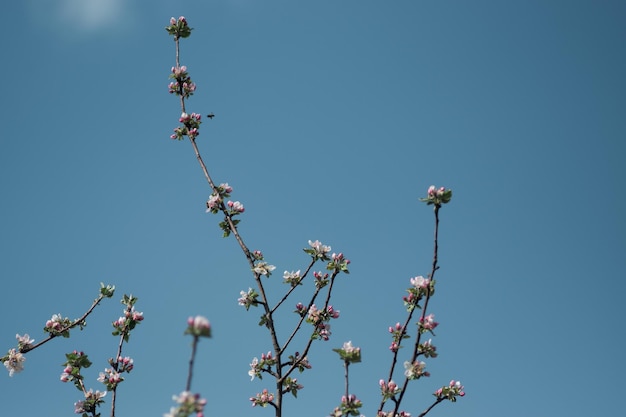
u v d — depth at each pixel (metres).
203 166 11.62
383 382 9.00
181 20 12.64
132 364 10.03
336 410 8.84
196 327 5.91
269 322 10.51
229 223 11.21
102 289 10.66
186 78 12.40
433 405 9.32
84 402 9.61
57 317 10.47
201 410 5.78
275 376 10.33
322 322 10.54
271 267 10.80
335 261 10.64
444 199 8.70
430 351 8.92
